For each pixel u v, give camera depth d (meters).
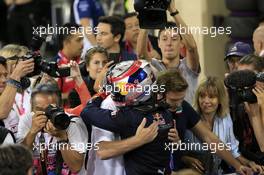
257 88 18.98
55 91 18.56
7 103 18.59
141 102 17.73
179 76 18.38
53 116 17.41
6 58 19.58
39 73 18.91
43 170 18.36
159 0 19.58
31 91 19.48
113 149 17.59
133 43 25.56
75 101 20.28
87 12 30.06
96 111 17.81
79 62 23.08
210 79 19.61
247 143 19.62
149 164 17.66
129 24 25.45
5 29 38.12
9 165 14.27
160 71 19.39
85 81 21.06
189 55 21.34
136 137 17.48
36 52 18.77
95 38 26.11
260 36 22.34
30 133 17.75
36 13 36.53
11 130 19.06
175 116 18.55
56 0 38.53
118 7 33.22
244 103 19.47
